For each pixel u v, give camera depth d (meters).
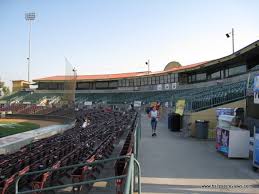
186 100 23.22
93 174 9.74
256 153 9.62
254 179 8.75
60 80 71.38
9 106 64.00
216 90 21.89
